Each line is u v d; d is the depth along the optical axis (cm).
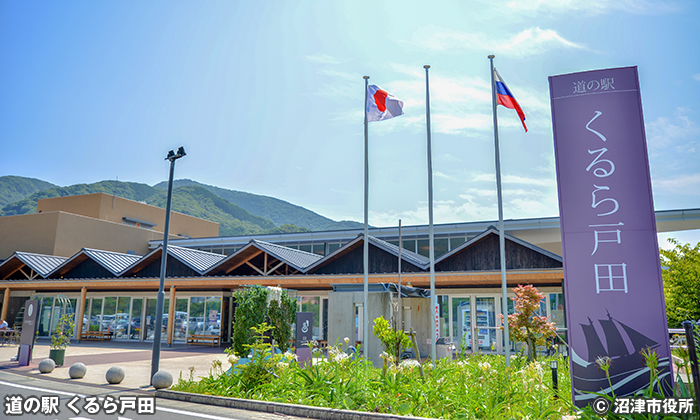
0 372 1454
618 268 794
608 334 780
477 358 1427
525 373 924
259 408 926
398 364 1063
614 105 847
